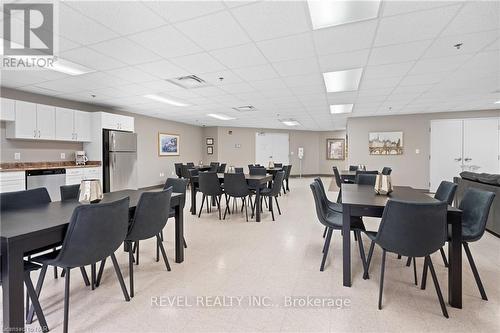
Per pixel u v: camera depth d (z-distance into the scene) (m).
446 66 3.42
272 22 2.30
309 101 5.63
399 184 7.50
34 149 4.89
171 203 2.44
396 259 2.63
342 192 2.75
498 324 1.61
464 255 2.74
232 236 3.43
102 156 5.56
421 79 4.00
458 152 7.00
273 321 1.65
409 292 2.00
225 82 4.15
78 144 5.67
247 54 3.02
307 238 3.34
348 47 2.83
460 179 4.22
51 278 2.25
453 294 1.79
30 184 4.36
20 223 1.53
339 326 1.60
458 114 6.96
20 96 4.62
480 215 1.95
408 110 6.82
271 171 6.89
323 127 10.93
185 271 2.38
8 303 1.31
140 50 2.88
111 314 1.73
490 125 6.73
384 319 1.67
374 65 3.38
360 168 6.63
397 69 3.54
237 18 2.23
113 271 2.39
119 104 5.92
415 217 1.64
